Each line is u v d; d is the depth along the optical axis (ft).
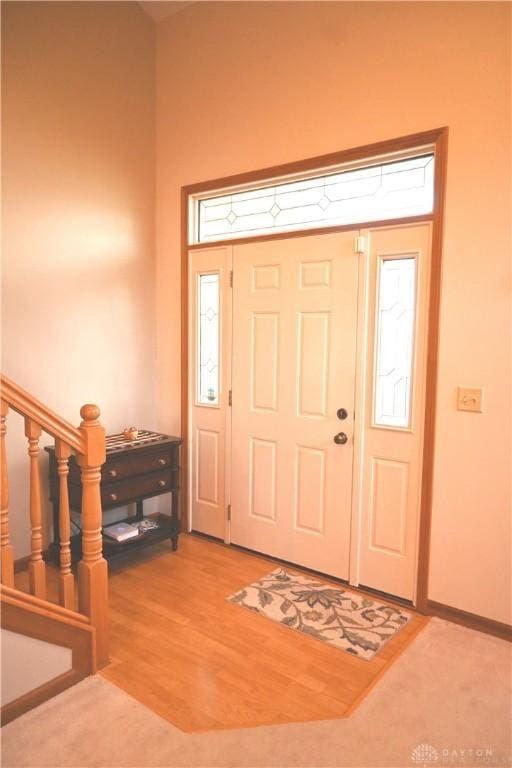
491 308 7.48
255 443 10.43
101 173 10.51
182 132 11.07
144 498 10.21
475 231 7.55
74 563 9.73
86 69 10.11
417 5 7.92
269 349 10.03
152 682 6.66
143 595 8.95
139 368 11.61
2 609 5.77
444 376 7.92
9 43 8.91
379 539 8.91
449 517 8.04
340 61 8.77
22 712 6.02
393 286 8.50
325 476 9.48
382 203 8.64
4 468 6.01
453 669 6.93
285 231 9.66
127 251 11.15
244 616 8.29
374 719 6.03
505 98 7.24
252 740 5.71
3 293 9.11
